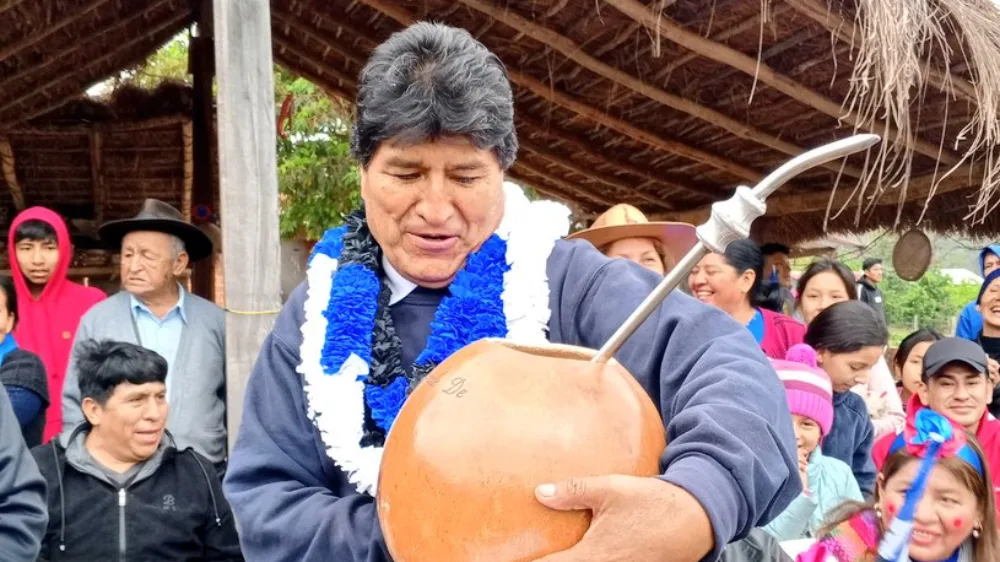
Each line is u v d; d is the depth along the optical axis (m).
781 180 0.71
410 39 0.99
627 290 1.04
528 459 0.74
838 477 2.35
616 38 3.61
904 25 2.87
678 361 0.94
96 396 2.30
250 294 2.51
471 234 1.05
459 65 0.95
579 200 6.43
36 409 2.65
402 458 0.79
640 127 4.56
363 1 3.82
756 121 4.26
